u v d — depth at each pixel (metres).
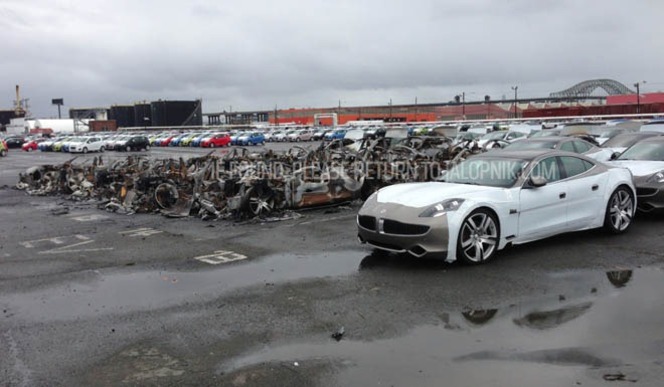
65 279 6.65
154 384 3.77
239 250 8.00
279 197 11.09
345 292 5.74
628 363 3.87
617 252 7.10
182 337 4.63
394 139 17.98
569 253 7.09
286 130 79.50
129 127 114.31
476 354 4.10
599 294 5.42
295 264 7.03
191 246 8.41
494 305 5.18
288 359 4.11
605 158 13.09
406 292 5.67
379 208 6.90
